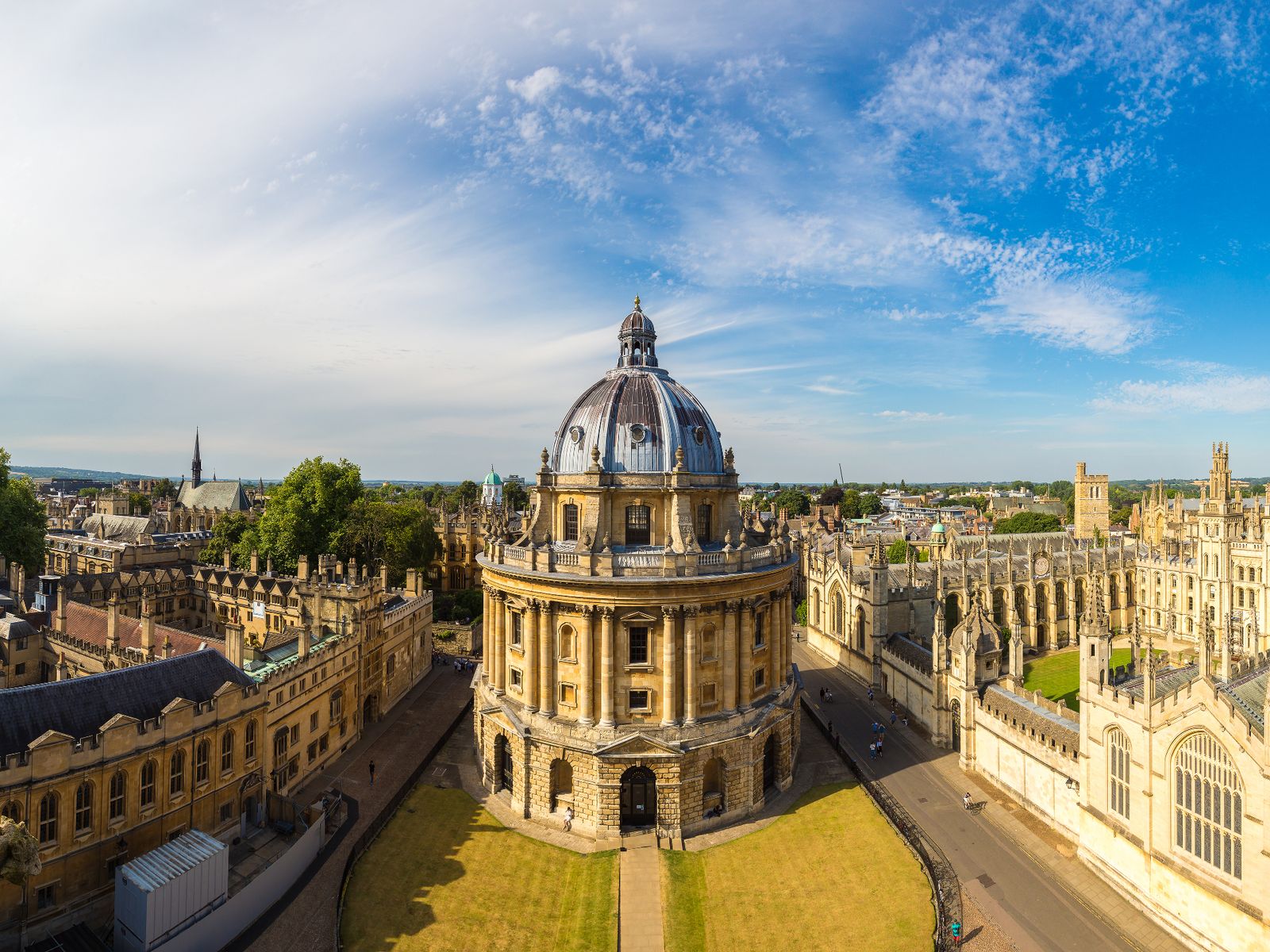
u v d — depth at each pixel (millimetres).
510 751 66438
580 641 62000
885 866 55062
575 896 53281
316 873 55000
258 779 59469
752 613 66125
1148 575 133500
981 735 71125
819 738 81625
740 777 63438
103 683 51000
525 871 55938
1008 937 47438
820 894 52562
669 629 61312
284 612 96438
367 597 83438
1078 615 131000
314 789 68312
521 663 66812
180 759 52531
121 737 48031
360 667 81062
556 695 64062
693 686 62156
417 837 59906
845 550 131500
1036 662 115750
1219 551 118812
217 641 76250
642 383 71750
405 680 95500
